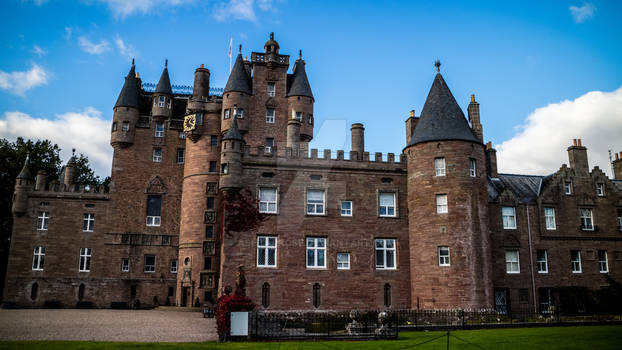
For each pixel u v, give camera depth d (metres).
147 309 52.31
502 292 43.53
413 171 42.44
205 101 55.44
